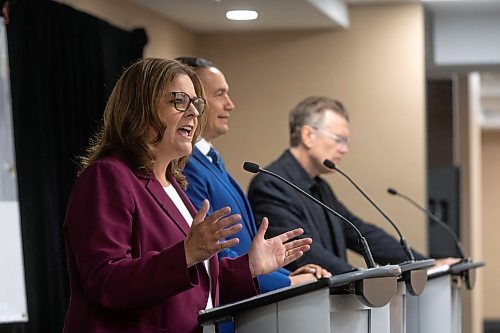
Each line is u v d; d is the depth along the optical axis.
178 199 3.25
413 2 8.09
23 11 5.34
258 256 3.27
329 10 7.63
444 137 11.76
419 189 8.09
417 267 3.78
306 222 5.24
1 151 5.36
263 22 7.90
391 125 8.13
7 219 5.39
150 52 7.28
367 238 5.67
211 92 4.57
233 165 8.31
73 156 5.80
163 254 2.78
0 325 5.24
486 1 8.59
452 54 9.33
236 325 2.90
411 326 4.43
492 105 17.72
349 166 8.18
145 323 2.92
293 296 2.84
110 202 2.92
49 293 5.39
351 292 3.07
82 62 6.00
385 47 8.15
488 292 21.80
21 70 5.31
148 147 3.05
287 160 5.44
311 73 8.22
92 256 2.84
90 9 6.33
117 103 3.10
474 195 13.72
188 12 7.40
